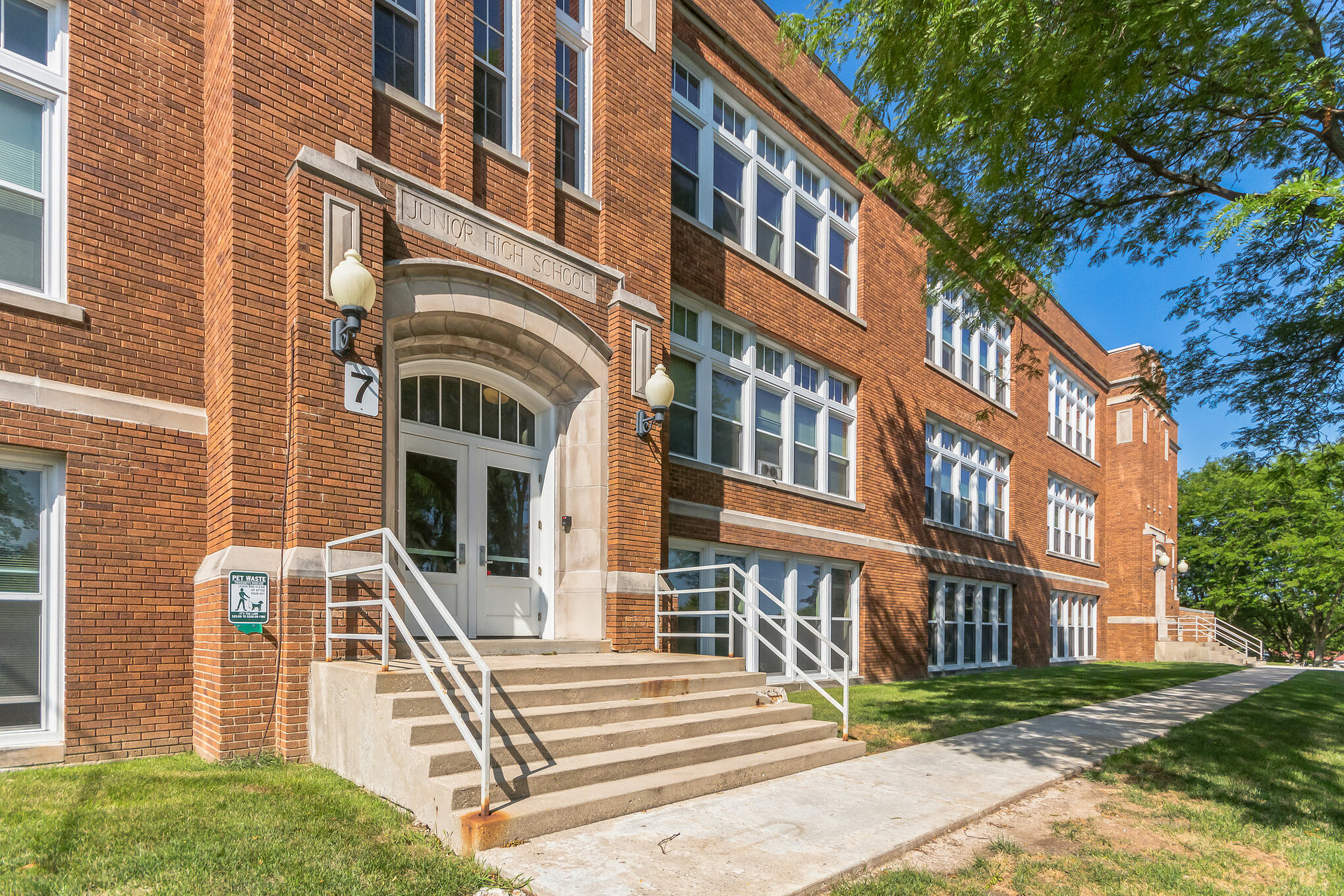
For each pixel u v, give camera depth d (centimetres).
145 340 696
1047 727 997
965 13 693
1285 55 722
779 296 1410
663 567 1048
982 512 2147
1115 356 3134
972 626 2025
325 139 726
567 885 417
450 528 872
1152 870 490
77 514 641
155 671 668
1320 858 528
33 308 631
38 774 566
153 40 726
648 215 1070
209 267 725
